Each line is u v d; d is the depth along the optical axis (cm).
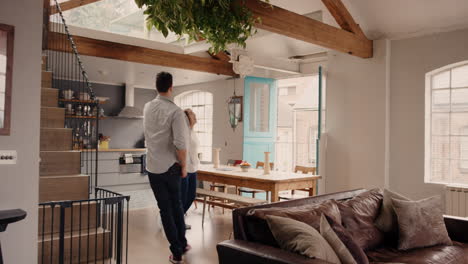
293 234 213
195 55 741
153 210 627
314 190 494
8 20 247
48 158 390
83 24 613
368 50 546
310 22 454
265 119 761
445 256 282
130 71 758
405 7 492
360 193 354
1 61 244
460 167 499
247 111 736
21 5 252
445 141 512
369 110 561
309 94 1048
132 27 663
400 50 540
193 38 308
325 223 224
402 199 326
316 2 529
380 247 305
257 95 751
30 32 255
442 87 515
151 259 371
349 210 296
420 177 520
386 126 544
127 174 869
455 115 504
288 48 672
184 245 377
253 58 614
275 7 411
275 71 771
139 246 416
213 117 878
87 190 390
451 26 486
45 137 408
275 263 199
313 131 1130
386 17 518
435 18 488
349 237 221
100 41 571
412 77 527
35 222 257
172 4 257
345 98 591
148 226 510
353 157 578
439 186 499
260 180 453
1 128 243
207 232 478
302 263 190
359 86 573
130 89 941
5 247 247
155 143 350
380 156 548
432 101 523
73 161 404
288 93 1241
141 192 845
